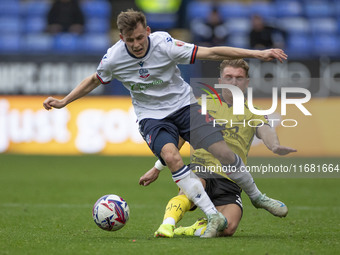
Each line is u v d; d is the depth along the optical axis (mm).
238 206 18656
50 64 52375
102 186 36000
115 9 69125
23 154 53062
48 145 53000
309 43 67938
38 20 66312
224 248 15391
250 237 18000
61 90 52406
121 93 52875
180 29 68312
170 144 17859
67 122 52906
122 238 17844
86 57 52156
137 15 17562
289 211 26219
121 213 17781
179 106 18734
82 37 63375
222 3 70500
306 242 16938
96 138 52844
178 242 16438
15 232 19547
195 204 17875
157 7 69750
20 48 63500
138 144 53000
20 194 32312
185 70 47812
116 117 52688
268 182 39375
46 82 52469
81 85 19172
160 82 18438
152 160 50250
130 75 18500
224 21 66000
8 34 64625
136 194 32781
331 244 16578
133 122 52781
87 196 31641
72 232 19641
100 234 19078
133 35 17531
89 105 52844
